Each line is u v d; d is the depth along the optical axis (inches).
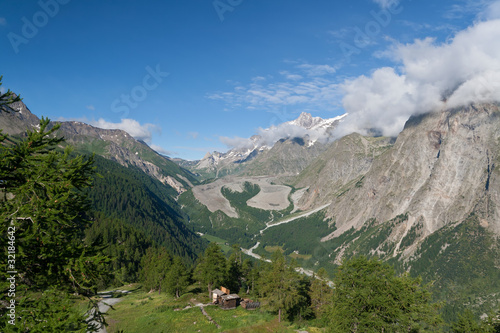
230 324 2294.5
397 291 1441.9
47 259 503.2
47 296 500.7
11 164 500.1
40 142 518.6
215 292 2910.9
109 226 6186.0
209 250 3122.5
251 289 3902.6
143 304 3085.6
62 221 496.1
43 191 517.0
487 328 1802.4
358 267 1585.9
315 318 2522.1
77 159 537.3
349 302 1482.5
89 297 542.9
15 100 557.0
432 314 1482.5
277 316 2512.3
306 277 2987.2
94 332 508.1
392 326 1369.3
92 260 502.9
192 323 2325.3
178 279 3201.3
